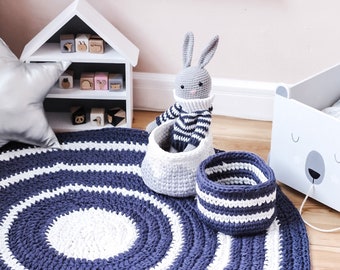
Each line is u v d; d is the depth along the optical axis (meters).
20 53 1.99
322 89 1.70
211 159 1.47
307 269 1.31
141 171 1.60
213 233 1.41
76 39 1.78
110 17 1.91
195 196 1.54
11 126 1.66
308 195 1.55
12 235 1.39
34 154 1.71
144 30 1.92
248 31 1.89
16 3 1.90
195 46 1.94
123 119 1.87
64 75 1.82
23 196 1.53
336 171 1.45
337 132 1.40
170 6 1.87
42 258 1.33
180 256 1.34
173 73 1.99
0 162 1.66
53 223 1.44
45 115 1.74
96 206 1.51
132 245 1.38
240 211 1.35
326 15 1.83
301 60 1.92
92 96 1.80
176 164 1.48
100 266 1.31
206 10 1.87
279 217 1.47
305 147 1.51
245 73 1.96
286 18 1.85
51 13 1.91
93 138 1.79
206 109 1.55
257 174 1.49
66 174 1.63
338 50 1.88
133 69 2.00
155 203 1.52
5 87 1.64
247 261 1.33
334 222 1.49
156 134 1.57
